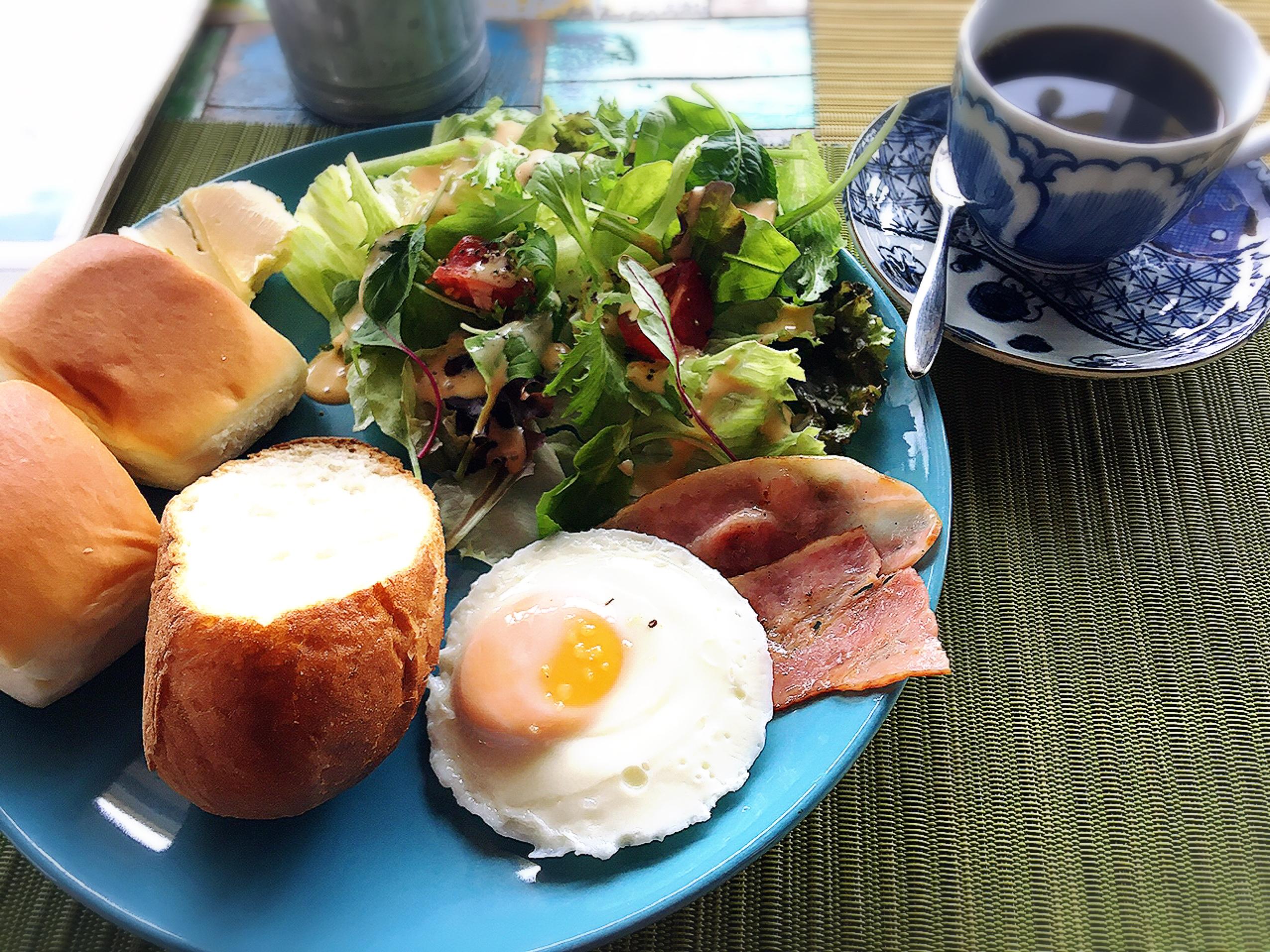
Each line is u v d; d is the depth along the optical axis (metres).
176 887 0.23
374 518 0.27
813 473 0.29
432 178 0.36
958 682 0.29
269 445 0.32
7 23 0.44
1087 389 0.35
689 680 0.26
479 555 0.30
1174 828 0.27
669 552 0.28
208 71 0.46
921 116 0.39
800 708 0.26
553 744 0.25
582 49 0.46
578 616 0.26
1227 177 0.37
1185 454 0.34
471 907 0.23
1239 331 0.33
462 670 0.26
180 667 0.23
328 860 0.24
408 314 0.33
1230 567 0.31
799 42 0.46
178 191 0.41
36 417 0.27
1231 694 0.29
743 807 0.24
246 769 0.23
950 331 0.33
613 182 0.33
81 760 0.25
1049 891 0.26
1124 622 0.30
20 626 0.25
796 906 0.26
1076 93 0.35
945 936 0.25
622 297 0.30
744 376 0.31
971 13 0.35
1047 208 0.33
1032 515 0.32
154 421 0.29
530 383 0.32
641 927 0.22
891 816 0.27
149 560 0.27
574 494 0.29
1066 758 0.28
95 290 0.29
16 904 0.26
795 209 0.35
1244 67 0.33
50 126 0.41
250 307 0.35
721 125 0.35
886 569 0.28
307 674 0.23
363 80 0.42
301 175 0.37
